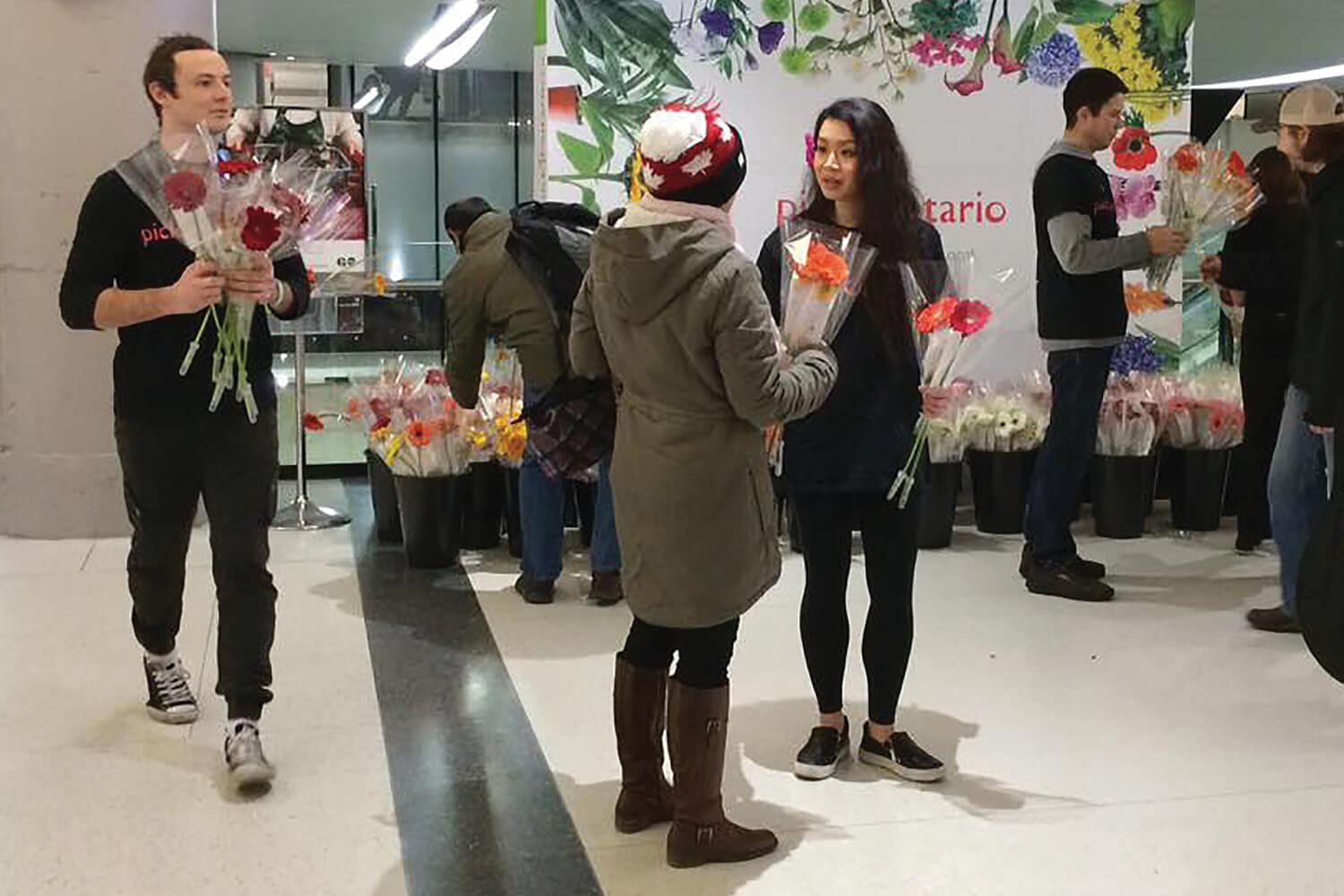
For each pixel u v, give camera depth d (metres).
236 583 2.73
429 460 4.49
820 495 2.67
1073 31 5.41
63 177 4.77
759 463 2.31
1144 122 5.51
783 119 5.16
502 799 2.67
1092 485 5.09
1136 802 2.66
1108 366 4.16
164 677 3.10
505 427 4.55
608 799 2.67
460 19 8.66
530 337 3.90
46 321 4.83
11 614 3.94
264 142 5.27
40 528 4.92
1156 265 4.13
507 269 3.95
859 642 3.72
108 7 4.71
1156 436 5.07
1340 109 3.37
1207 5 8.91
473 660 3.55
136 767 2.82
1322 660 2.24
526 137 12.36
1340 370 3.11
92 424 4.90
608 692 3.31
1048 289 4.10
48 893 2.28
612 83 4.95
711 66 5.06
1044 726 3.07
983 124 5.38
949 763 2.85
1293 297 4.47
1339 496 2.24
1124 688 3.33
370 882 2.33
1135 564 4.62
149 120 4.82
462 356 4.07
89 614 3.94
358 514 5.46
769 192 5.18
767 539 2.33
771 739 2.98
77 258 2.60
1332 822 2.57
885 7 5.21
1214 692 3.30
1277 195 4.49
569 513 5.11
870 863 2.40
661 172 2.13
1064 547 4.23
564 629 3.84
